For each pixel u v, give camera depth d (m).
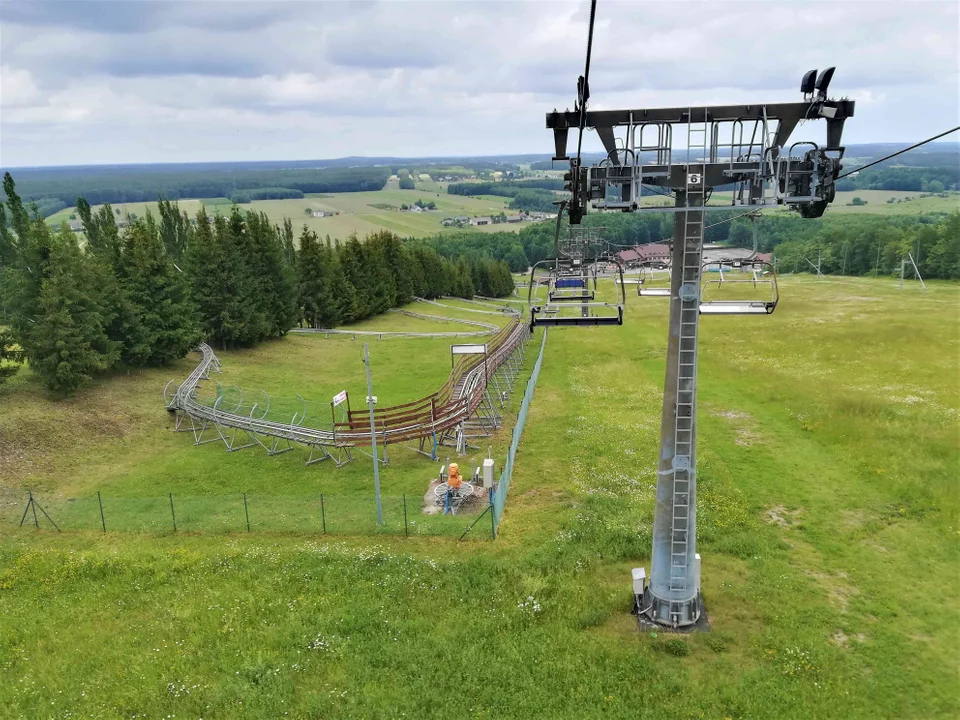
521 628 17.36
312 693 15.13
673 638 16.64
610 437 32.44
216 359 50.22
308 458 31.80
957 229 114.44
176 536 23.34
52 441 31.62
